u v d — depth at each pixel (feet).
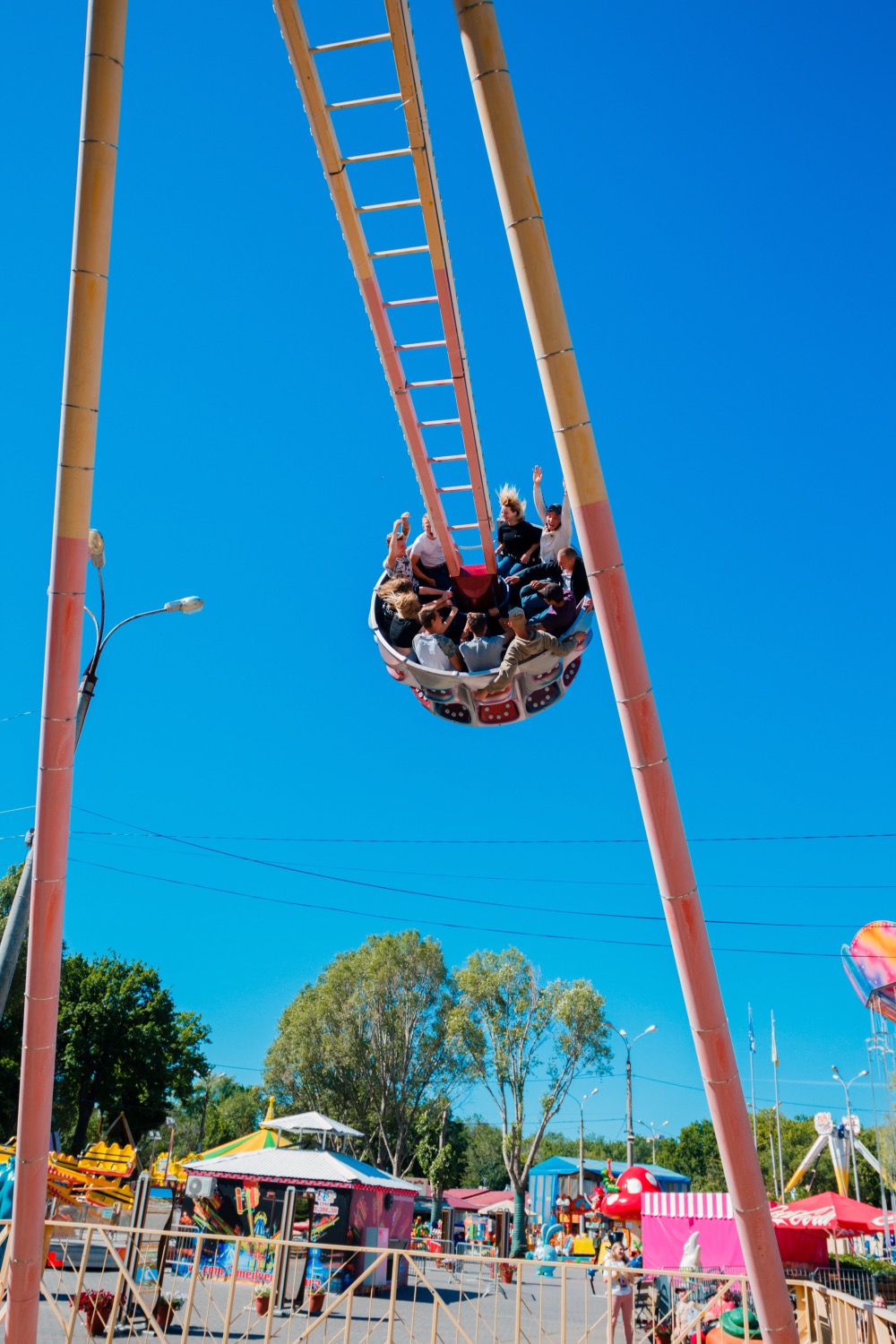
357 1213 70.69
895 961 57.88
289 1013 164.35
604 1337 47.93
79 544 18.56
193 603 40.78
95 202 17.02
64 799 19.34
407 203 19.79
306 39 17.60
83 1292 39.65
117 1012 145.38
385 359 22.56
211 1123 290.35
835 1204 72.74
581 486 15.53
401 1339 44.83
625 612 15.56
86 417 17.87
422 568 28.40
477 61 15.25
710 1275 31.58
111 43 16.71
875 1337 31.09
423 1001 154.61
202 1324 44.65
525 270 15.31
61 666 18.83
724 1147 15.64
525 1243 128.36
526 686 24.72
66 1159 66.08
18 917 36.60
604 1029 134.72
